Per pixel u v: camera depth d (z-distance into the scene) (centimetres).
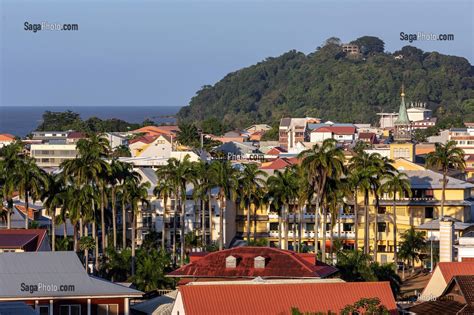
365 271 19300
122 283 17050
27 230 19450
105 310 15238
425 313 14125
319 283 13875
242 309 13412
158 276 18688
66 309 15088
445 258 19238
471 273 16038
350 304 13575
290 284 13838
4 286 15012
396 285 19375
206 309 13350
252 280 15212
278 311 13450
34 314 13475
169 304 15738
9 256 15488
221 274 16488
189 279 16562
